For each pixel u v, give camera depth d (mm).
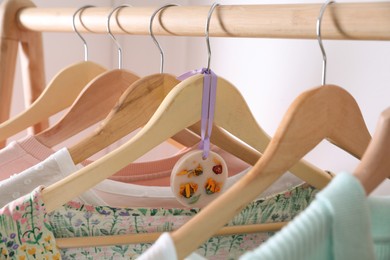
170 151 1540
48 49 1527
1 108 1121
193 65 1420
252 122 797
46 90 1051
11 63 1115
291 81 1187
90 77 1086
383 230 554
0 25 1095
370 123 1047
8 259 708
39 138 944
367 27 586
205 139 785
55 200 716
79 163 847
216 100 763
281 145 618
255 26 693
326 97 640
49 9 1049
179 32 800
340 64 1091
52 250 735
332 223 481
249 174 609
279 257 438
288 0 1165
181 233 559
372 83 1034
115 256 795
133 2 1539
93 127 1673
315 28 638
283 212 862
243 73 1292
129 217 797
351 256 482
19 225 711
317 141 643
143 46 1524
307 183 862
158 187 871
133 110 837
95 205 812
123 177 927
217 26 736
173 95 737
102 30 936
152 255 541
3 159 923
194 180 812
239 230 825
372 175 539
